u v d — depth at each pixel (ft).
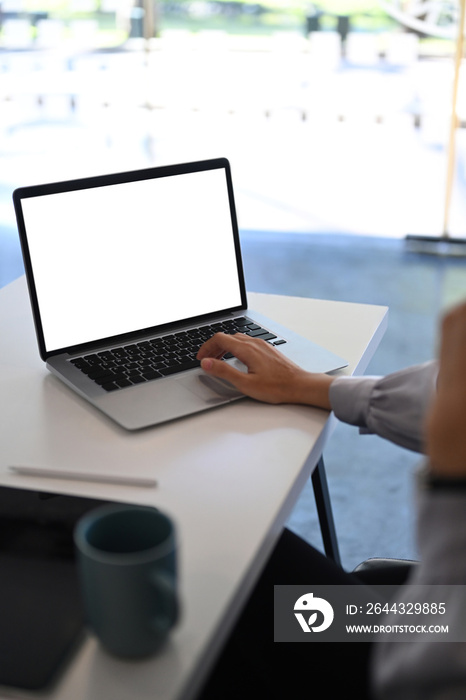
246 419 3.06
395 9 10.98
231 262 3.88
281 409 3.15
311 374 3.24
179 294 3.73
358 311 4.12
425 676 1.91
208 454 2.80
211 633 1.99
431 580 1.96
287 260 12.05
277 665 2.86
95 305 3.50
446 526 1.94
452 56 11.01
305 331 3.88
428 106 11.50
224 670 2.89
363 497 6.56
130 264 3.58
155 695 1.82
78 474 2.64
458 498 1.92
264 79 11.98
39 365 3.52
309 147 12.37
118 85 12.47
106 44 12.21
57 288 3.39
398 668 1.96
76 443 2.87
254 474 2.68
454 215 12.18
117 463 2.74
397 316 10.02
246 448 2.84
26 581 2.16
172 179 3.66
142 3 11.84
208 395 3.18
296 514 6.35
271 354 3.31
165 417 3.00
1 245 12.66
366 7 11.07
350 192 12.57
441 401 1.92
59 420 3.03
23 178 13.28
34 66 12.55
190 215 3.73
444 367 1.96
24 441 2.89
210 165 3.76
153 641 1.87
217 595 2.11
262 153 12.59
